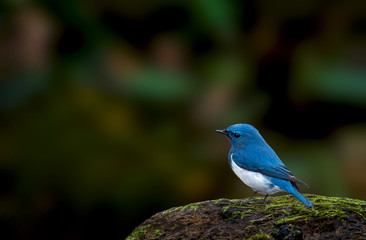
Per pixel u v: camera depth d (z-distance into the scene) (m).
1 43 13.32
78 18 13.27
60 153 11.70
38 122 12.19
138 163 11.59
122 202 11.12
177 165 11.57
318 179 11.27
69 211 11.20
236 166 7.46
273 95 12.77
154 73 13.05
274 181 7.09
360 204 6.47
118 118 12.28
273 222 6.12
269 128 12.60
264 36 13.20
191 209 6.56
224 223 6.23
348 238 5.74
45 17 13.40
